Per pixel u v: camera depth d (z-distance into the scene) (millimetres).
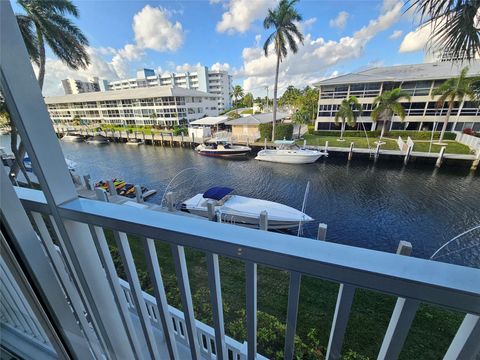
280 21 14273
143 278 3721
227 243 532
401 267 419
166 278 3785
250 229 562
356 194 9492
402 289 414
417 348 2697
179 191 10578
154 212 669
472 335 433
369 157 13789
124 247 750
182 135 20844
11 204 653
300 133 20000
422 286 397
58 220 751
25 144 651
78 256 801
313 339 2822
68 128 27797
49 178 696
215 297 675
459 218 7340
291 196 9562
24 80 600
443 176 11086
